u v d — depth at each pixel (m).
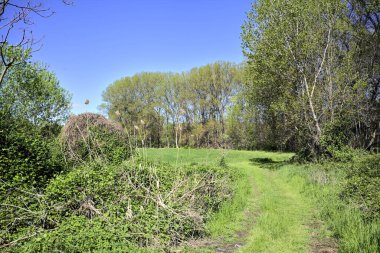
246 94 30.89
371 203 9.29
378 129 25.08
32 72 23.53
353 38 25.39
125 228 7.27
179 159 28.02
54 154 13.03
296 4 22.77
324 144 21.11
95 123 16.39
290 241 8.01
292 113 24.16
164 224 7.76
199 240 7.95
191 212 8.48
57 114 24.75
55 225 7.76
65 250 6.16
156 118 55.47
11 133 11.52
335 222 8.85
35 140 11.90
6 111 13.47
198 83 57.31
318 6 22.62
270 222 9.23
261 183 16.84
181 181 10.07
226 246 7.69
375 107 25.17
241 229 8.99
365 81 23.56
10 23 8.48
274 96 26.28
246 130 52.00
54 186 8.91
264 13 23.66
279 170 22.56
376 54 25.12
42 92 23.94
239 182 15.25
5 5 8.30
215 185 11.28
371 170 12.10
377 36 24.61
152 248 6.88
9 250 6.31
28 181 9.84
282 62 22.80
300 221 9.94
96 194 8.66
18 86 22.64
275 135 42.00
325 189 12.92
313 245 7.87
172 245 7.43
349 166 14.06
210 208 9.84
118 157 14.37
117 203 8.47
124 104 55.16
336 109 22.59
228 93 57.16
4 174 10.18
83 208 8.27
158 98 56.41
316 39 22.59
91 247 6.45
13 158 10.83
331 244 7.92
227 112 53.06
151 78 57.66
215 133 55.28
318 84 23.48
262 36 24.06
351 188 11.01
